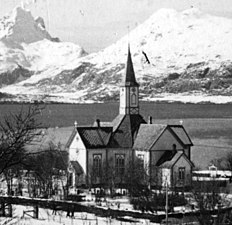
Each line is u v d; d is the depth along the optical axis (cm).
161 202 19050
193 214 17375
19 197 18825
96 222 16375
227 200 19788
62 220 16775
